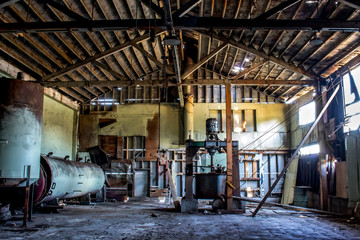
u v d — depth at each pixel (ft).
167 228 25.94
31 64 45.03
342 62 42.24
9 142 24.43
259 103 63.46
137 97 65.26
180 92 52.39
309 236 23.08
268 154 62.59
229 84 40.55
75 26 30.01
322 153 44.34
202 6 38.65
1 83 25.00
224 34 44.65
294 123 61.77
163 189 61.46
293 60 45.93
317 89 46.34
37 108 26.50
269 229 25.91
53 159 34.45
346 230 25.86
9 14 34.53
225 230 25.25
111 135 64.18
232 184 37.86
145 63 59.93
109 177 61.98
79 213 35.37
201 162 61.93
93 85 48.37
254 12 37.63
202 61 45.14
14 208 30.63
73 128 63.21
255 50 45.42
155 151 63.41
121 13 41.68
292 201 55.06
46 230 24.09
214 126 39.58
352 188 36.06
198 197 38.29
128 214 35.14
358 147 35.32
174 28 29.17
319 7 33.37
